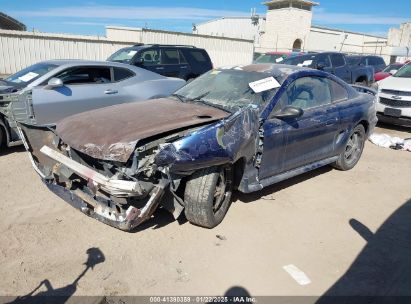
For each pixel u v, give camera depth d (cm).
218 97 437
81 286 281
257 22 3634
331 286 296
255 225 382
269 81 431
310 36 3325
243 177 386
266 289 289
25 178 476
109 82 668
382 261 332
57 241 336
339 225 394
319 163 499
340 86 526
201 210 347
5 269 294
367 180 532
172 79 771
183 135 325
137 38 2048
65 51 1705
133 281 289
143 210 308
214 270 308
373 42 3972
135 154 298
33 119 515
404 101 816
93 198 342
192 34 2142
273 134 402
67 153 362
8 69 1598
